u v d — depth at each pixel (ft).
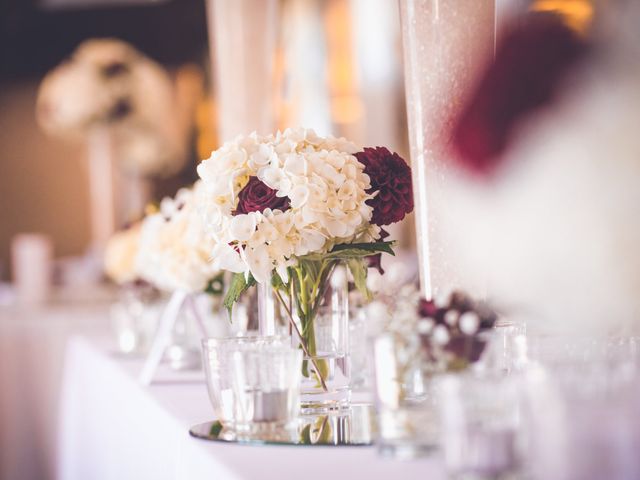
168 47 27.37
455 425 2.81
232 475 3.12
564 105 2.02
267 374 3.73
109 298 14.69
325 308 4.22
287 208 4.00
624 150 1.99
